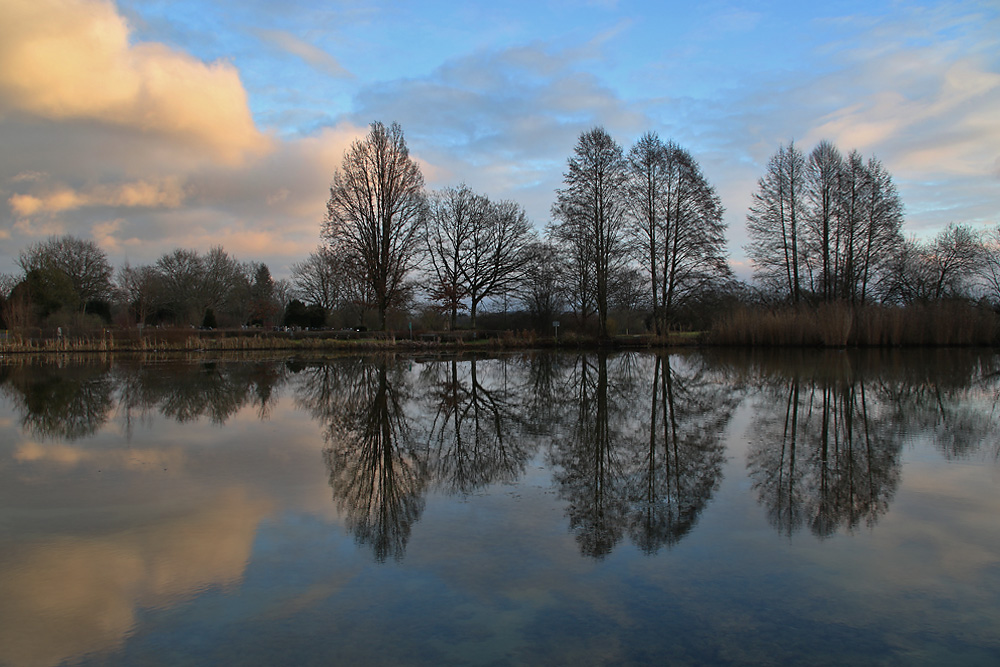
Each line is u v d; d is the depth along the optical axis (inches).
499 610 142.1
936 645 125.7
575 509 216.4
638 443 331.3
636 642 127.3
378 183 1286.9
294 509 218.8
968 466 273.0
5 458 299.1
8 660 124.2
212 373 756.0
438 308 1553.9
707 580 156.9
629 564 167.2
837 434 346.3
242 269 2989.7
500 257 1753.2
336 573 163.5
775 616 138.0
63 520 208.1
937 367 770.8
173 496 234.7
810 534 189.6
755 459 290.4
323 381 663.8
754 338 1235.9
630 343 1305.4
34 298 1782.7
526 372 773.9
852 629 132.2
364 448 323.9
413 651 124.9
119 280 2488.9
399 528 197.8
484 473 269.6
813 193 1350.9
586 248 1294.3
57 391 568.4
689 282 1279.5
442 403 496.4
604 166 1280.8
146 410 453.1
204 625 137.3
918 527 195.3
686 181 1278.3
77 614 143.3
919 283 1502.2
